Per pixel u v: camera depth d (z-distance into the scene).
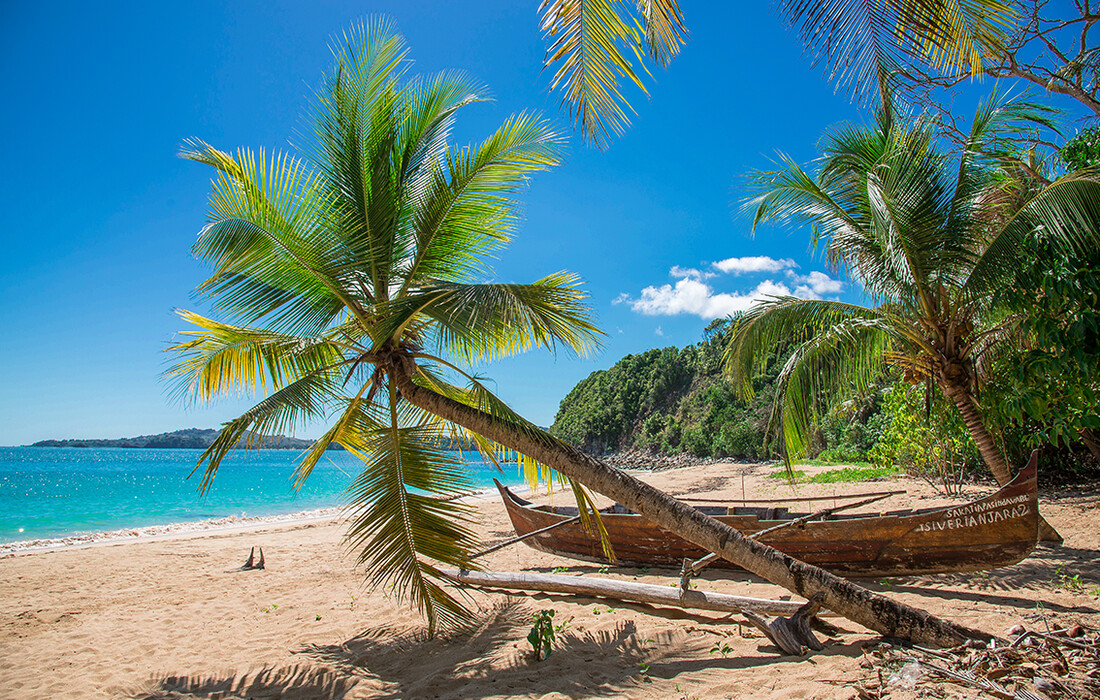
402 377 6.04
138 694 4.78
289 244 6.15
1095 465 13.00
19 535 17.16
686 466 52.44
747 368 9.17
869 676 3.93
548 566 9.26
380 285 6.55
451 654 5.32
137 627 6.75
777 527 7.05
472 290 5.06
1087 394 7.64
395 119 6.71
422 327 6.62
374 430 6.01
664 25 3.69
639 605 6.42
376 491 5.71
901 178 7.99
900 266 7.47
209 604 7.72
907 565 6.54
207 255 6.02
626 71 3.78
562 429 93.38
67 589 8.77
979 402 8.47
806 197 9.04
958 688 3.53
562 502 19.95
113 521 20.22
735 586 7.06
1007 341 9.02
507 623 6.12
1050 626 4.75
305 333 6.70
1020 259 7.41
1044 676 3.59
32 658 5.82
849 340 8.41
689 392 72.12
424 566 5.64
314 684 4.82
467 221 6.80
